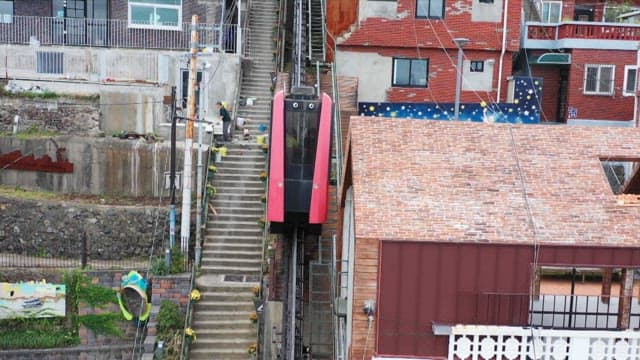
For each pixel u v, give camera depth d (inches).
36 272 867.4
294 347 713.0
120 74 1153.4
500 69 1204.5
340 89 1117.7
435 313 553.9
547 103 1282.0
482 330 543.2
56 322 870.4
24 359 853.2
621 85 1228.5
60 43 1184.2
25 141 1034.1
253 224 955.3
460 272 551.8
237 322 829.8
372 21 1183.6
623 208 581.3
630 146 634.8
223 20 1222.9
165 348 790.5
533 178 605.3
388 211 569.3
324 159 821.9
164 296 841.5
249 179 1008.2
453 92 1206.3
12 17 1178.0
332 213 894.4
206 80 1127.6
